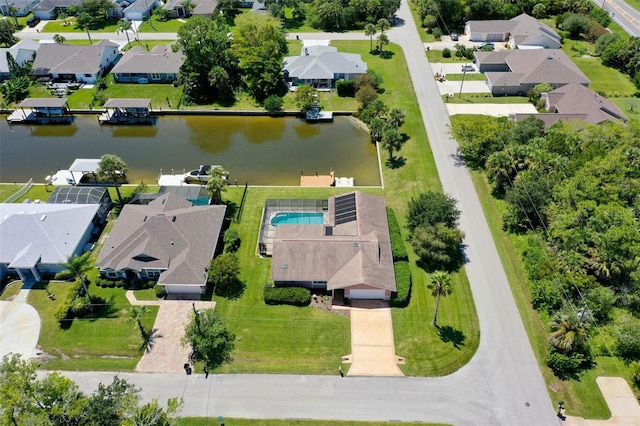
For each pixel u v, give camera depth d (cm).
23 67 11369
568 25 12788
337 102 10531
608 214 6456
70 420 4516
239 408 5172
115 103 9994
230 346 5750
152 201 7450
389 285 6141
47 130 10081
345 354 5691
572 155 7756
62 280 6594
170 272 6316
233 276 6291
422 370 5519
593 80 11094
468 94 10600
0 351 5725
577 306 5991
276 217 7481
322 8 13212
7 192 8212
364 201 7312
